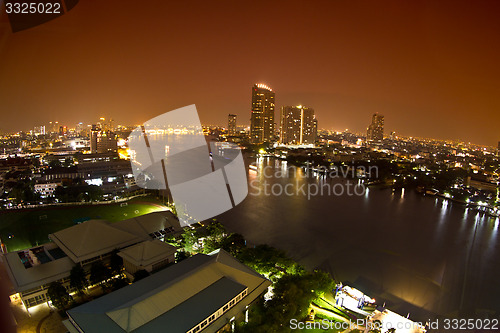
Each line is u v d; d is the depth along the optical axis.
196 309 45.91
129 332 40.78
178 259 70.38
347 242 101.69
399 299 71.00
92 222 75.62
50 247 73.31
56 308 58.56
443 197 165.62
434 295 72.81
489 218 131.38
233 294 50.09
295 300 54.25
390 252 95.06
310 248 96.31
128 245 73.69
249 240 100.25
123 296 48.19
